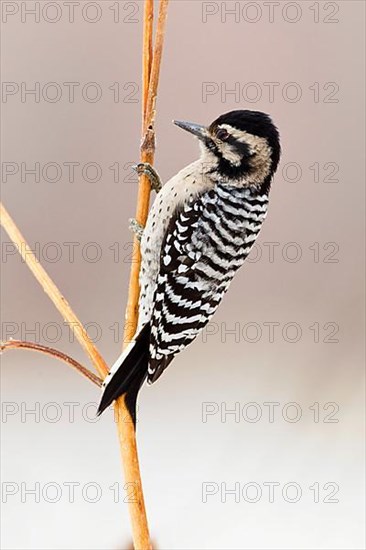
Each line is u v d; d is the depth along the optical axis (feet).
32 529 29.48
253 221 26.76
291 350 38.45
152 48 23.36
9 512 30.66
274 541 29.22
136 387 21.93
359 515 30.45
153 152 23.84
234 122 26.37
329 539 29.12
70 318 21.58
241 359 39.04
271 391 36.65
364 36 38.19
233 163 26.40
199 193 26.21
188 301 25.84
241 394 36.83
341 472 32.81
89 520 30.32
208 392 37.52
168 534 29.63
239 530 29.63
